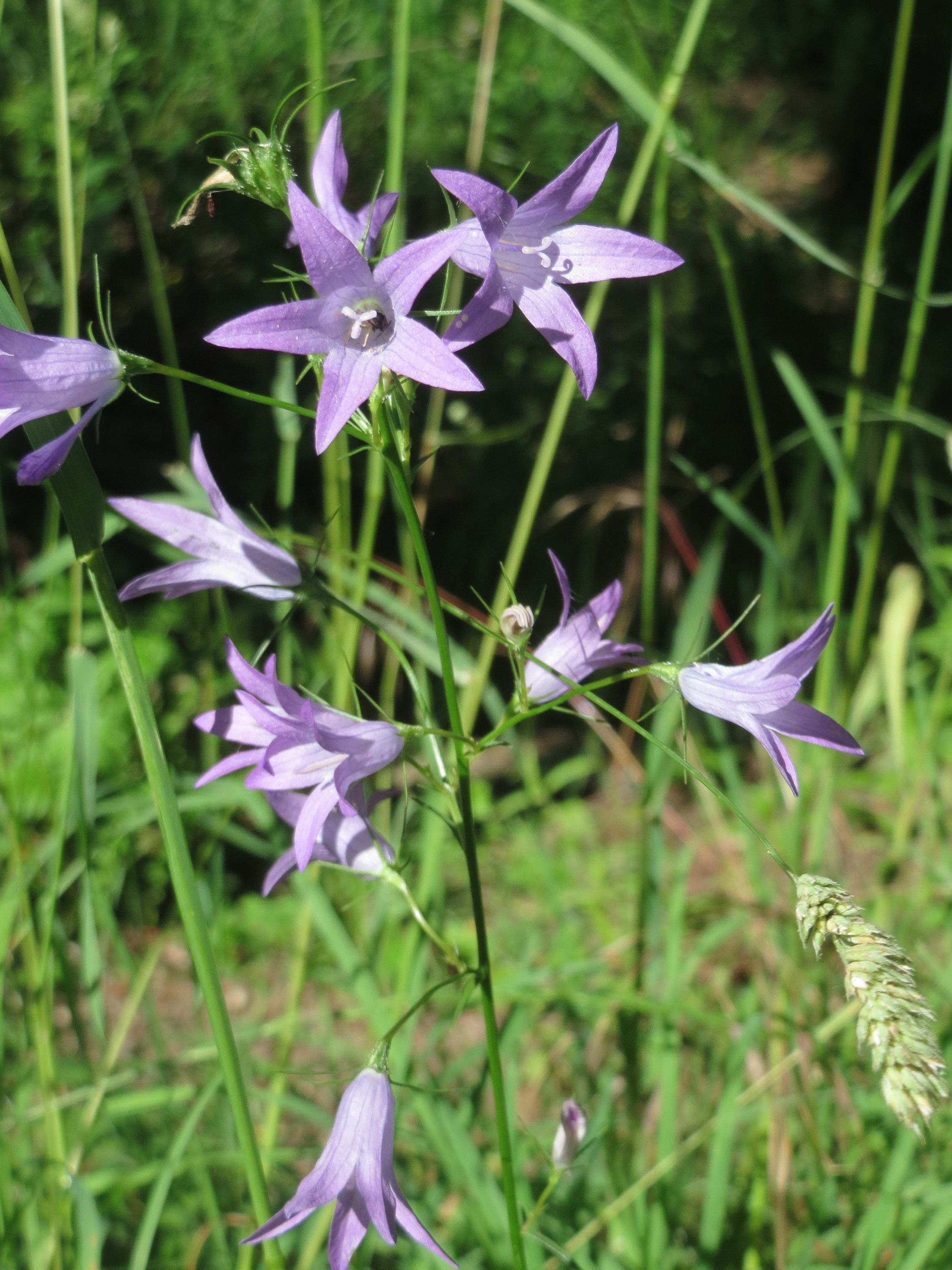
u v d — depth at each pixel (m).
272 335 0.21
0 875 0.36
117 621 0.23
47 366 0.22
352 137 0.70
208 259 0.69
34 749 0.46
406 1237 0.32
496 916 0.55
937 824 0.40
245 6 0.66
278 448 0.71
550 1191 0.26
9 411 0.23
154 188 0.65
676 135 0.30
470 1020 0.47
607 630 0.27
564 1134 0.26
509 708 0.24
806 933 0.21
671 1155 0.31
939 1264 0.31
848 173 0.92
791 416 0.81
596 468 0.78
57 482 0.23
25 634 0.53
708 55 0.73
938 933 0.43
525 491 0.78
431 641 0.34
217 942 0.46
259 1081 0.40
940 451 0.73
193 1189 0.37
